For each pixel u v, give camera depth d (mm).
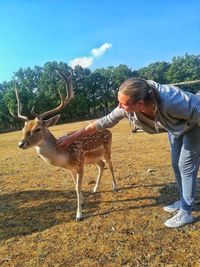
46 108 25719
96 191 2762
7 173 3777
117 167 3588
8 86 28312
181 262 1677
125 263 1701
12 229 2176
